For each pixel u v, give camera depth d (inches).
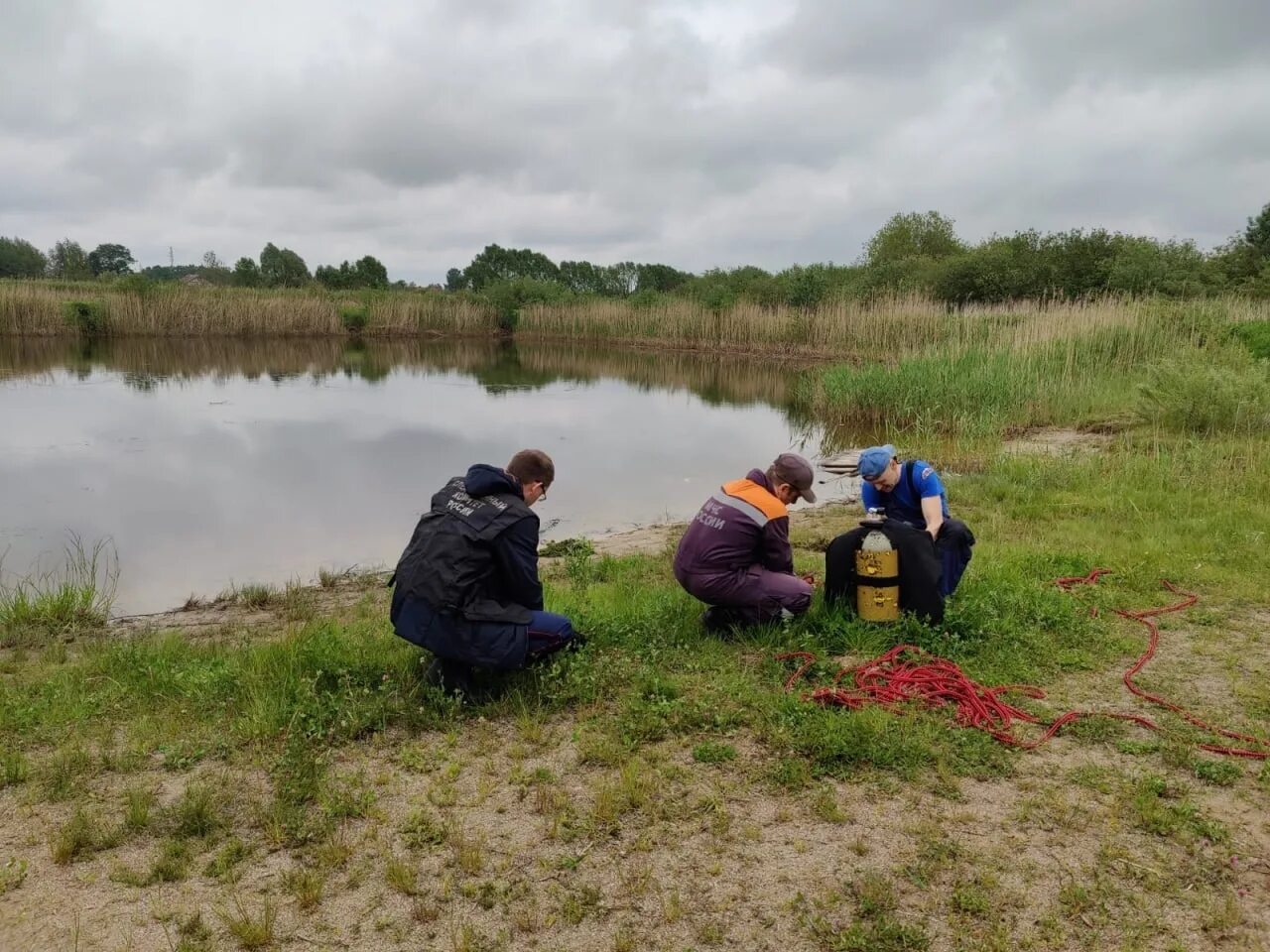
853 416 697.0
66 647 249.1
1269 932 118.0
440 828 141.0
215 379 989.2
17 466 519.5
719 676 192.4
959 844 136.5
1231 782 152.5
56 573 327.3
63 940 117.3
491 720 178.2
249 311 1616.6
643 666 194.7
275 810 144.9
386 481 494.6
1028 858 133.3
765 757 162.2
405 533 391.9
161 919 121.2
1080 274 1396.4
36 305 1453.0
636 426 705.6
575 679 185.8
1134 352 728.3
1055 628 217.8
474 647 177.6
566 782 155.2
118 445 586.2
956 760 160.1
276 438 623.8
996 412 593.6
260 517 417.1
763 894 126.1
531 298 1862.7
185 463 534.9
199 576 330.3
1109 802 147.3
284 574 333.4
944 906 123.3
